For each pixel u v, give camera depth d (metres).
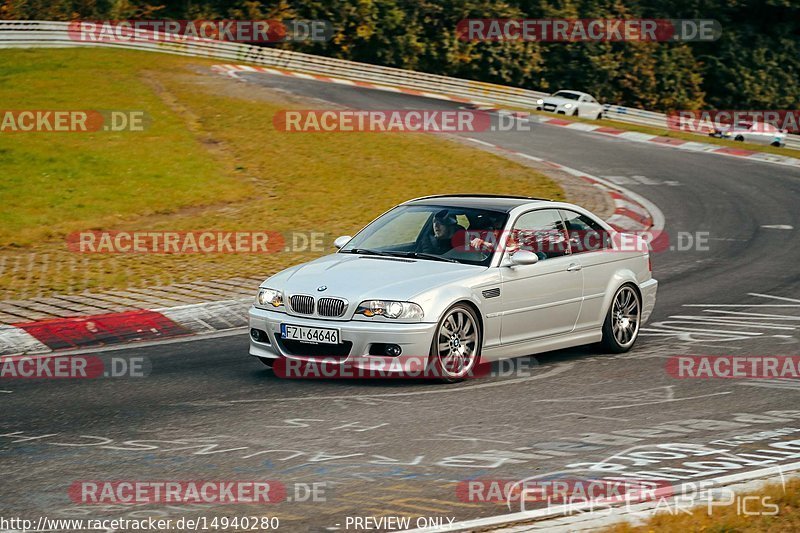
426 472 13.03
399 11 122.69
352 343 17.72
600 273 21.17
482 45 124.31
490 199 21.31
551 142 69.69
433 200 21.48
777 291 29.34
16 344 21.78
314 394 17.47
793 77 133.00
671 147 72.44
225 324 24.27
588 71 125.81
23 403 16.98
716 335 23.38
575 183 52.38
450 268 19.02
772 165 64.62
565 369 19.81
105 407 16.66
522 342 19.64
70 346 21.97
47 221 38.47
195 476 12.88
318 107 71.94
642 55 127.25
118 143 52.19
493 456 13.79
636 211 45.47
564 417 16.03
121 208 41.38
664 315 26.05
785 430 15.32
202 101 68.00
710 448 14.27
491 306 18.88
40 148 49.41
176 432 15.05
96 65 81.00
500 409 16.50
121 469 13.20
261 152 54.44
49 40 89.31
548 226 20.72
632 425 15.57
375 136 61.66
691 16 131.62
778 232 41.25
